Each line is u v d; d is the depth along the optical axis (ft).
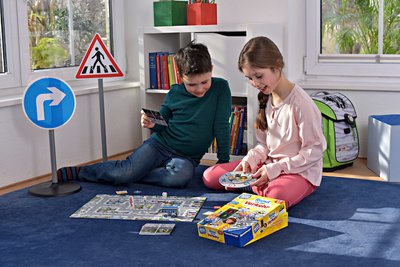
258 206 7.33
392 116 10.26
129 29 12.57
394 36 10.96
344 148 10.18
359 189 8.94
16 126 9.73
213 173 8.91
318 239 6.90
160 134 9.57
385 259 6.29
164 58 11.55
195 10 11.08
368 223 7.42
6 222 7.77
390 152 9.31
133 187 9.24
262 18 11.10
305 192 8.14
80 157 11.03
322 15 11.50
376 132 9.86
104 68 10.36
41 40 10.73
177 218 7.66
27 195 9.00
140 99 12.16
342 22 11.35
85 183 9.55
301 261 6.27
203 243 6.82
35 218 7.89
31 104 9.02
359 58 11.25
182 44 12.64
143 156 9.26
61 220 7.76
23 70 10.28
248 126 10.62
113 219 7.72
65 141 10.67
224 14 11.46
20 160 9.85
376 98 10.83
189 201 8.34
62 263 6.37
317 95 10.62
